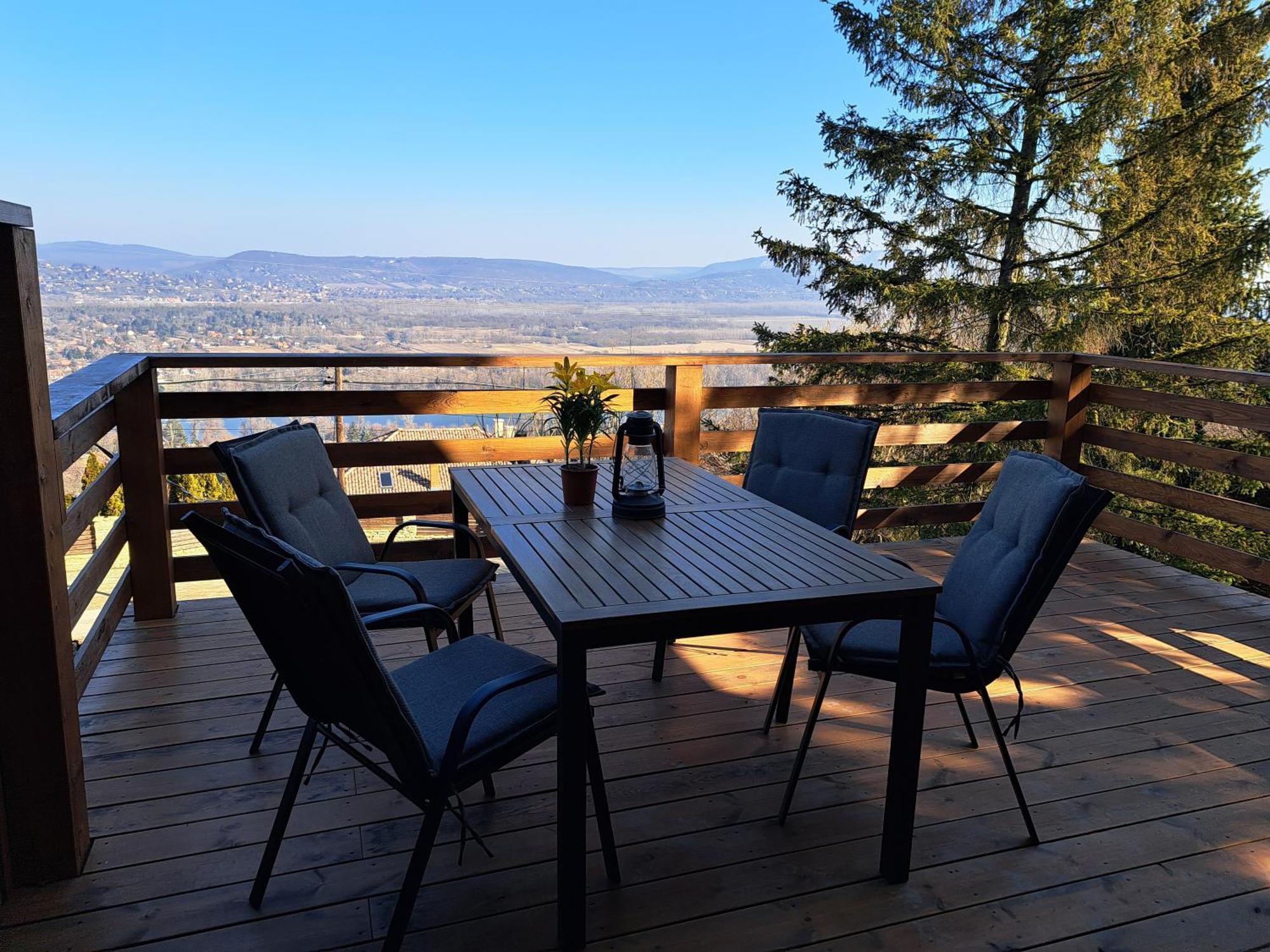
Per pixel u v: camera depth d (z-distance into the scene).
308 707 1.68
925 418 9.20
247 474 2.24
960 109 8.89
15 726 1.72
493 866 1.88
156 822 2.02
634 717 2.58
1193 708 2.72
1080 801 2.18
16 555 1.66
